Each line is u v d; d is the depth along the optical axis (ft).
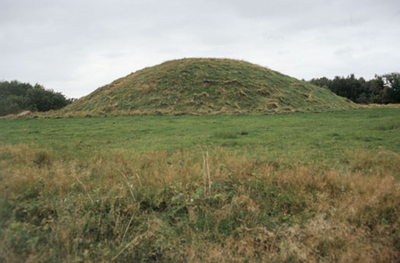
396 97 196.54
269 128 53.88
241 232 13.74
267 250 12.67
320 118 70.33
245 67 122.21
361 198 15.85
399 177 19.54
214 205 16.30
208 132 51.13
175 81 109.19
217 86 104.42
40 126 66.90
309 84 124.36
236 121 69.10
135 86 112.47
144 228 14.12
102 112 94.27
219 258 11.76
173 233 13.65
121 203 16.35
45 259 11.31
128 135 49.67
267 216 15.56
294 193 17.56
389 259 11.67
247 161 23.95
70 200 16.25
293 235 13.30
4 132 56.08
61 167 22.70
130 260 12.32
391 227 13.62
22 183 17.75
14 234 12.18
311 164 23.82
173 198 16.34
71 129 60.44
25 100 155.33
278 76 120.57
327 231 13.43
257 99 97.55
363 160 24.77
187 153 28.25
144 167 24.47
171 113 89.40
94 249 12.58
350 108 102.06
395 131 43.68
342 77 237.25
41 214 15.03
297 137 41.81
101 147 38.11
